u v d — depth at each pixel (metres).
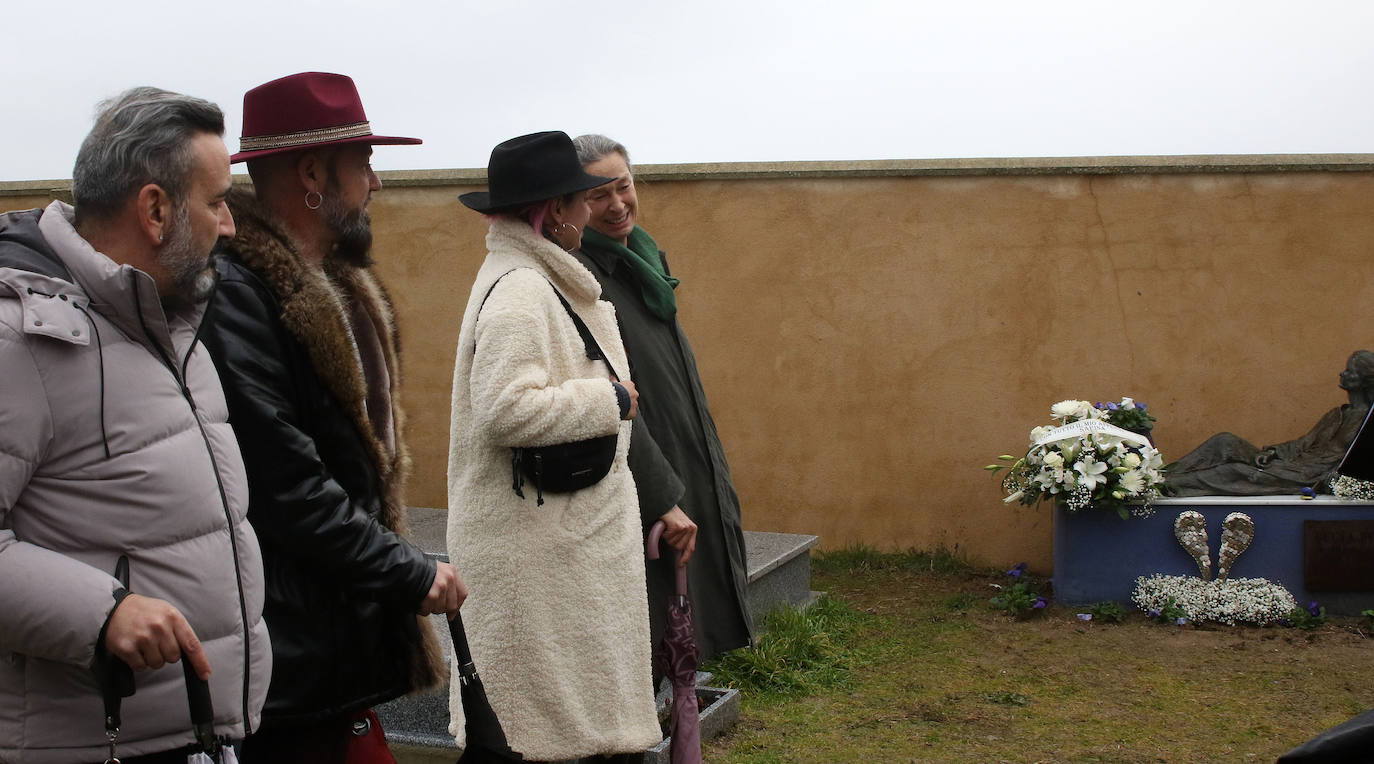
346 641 2.36
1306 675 5.30
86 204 1.89
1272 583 6.23
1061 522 6.53
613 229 3.66
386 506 2.54
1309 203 7.02
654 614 3.27
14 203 8.45
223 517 1.96
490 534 2.77
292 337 2.31
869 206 7.53
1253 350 7.10
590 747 2.74
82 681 1.79
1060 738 4.57
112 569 1.82
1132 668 5.46
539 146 2.88
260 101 2.47
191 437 1.92
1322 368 7.04
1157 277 7.18
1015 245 7.34
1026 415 7.35
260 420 2.21
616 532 2.86
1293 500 6.21
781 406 7.70
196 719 1.82
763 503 7.73
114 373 1.83
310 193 2.50
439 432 8.12
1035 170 7.25
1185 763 4.30
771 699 5.06
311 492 2.23
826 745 4.51
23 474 1.75
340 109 2.50
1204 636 5.96
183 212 1.90
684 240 7.79
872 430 7.57
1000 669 5.49
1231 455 6.71
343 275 2.60
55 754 1.78
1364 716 2.04
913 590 6.97
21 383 1.74
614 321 3.10
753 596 5.87
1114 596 6.39
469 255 8.06
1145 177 7.17
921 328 7.48
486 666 2.76
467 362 2.88
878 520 7.57
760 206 7.68
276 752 2.36
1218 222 7.11
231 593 1.95
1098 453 6.38
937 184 7.43
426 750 4.25
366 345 2.63
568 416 2.69
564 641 2.75
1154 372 7.21
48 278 1.78
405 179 8.07
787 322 7.67
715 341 7.77
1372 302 6.98
